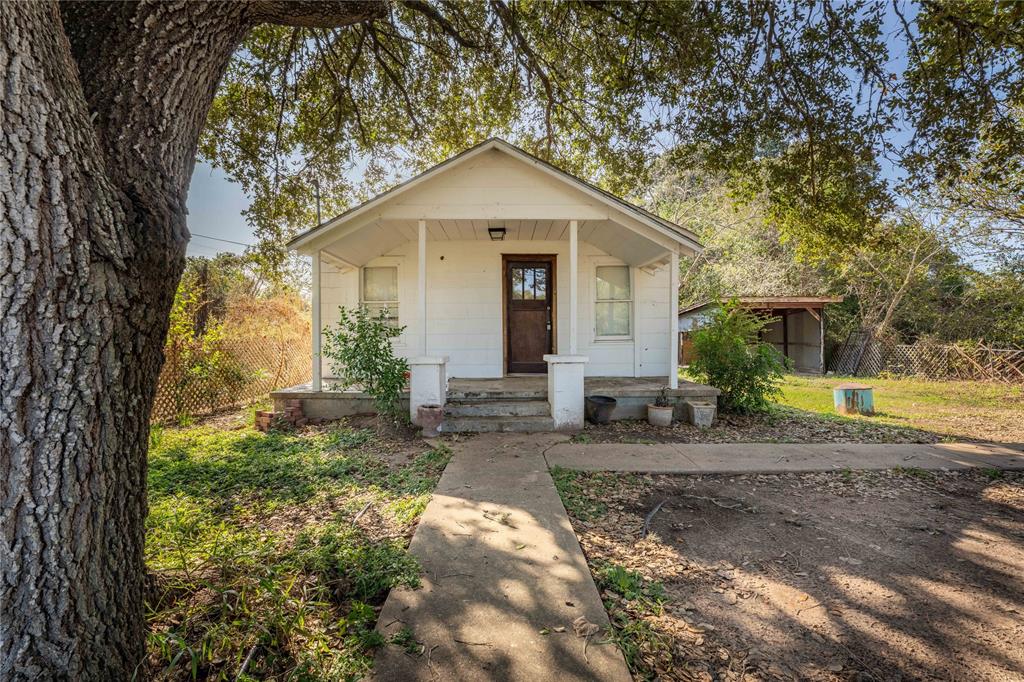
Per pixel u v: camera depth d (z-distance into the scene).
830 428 6.89
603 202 6.67
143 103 1.58
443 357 6.80
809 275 17.91
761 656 2.05
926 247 15.36
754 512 3.70
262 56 7.21
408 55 7.80
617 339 8.73
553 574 2.62
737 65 6.56
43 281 1.29
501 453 5.26
